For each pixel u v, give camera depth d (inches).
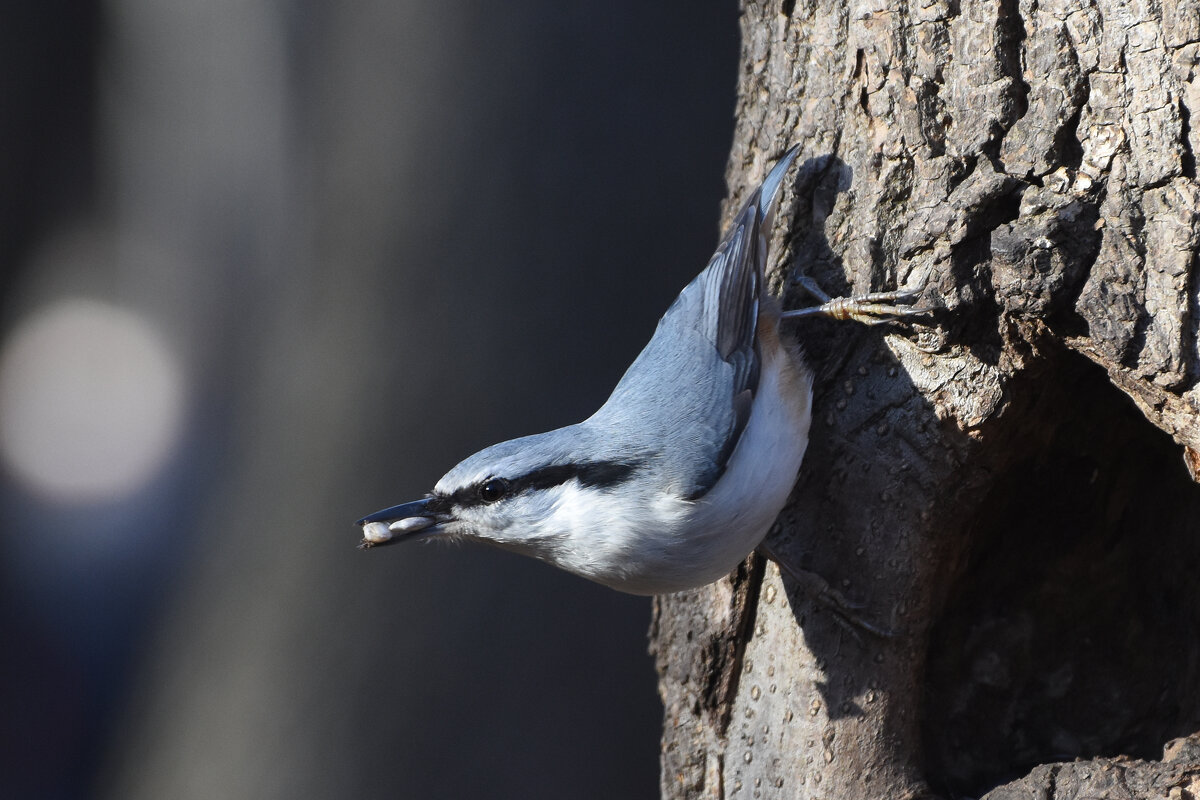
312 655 450.9
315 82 508.7
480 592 449.7
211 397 598.5
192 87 588.7
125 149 619.5
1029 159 224.8
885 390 245.0
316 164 502.3
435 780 442.3
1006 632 271.1
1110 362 221.9
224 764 450.9
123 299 634.2
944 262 231.9
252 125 565.0
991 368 234.4
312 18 514.3
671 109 470.3
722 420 228.5
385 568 453.4
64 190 634.8
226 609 478.0
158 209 621.0
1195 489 267.0
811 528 253.8
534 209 466.0
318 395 475.5
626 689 448.1
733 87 474.0
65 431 621.0
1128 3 214.4
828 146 253.8
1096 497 267.4
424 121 468.8
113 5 598.5
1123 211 216.4
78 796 571.5
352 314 470.9
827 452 252.5
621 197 467.2
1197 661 259.4
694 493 223.8
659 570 229.6
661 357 240.1
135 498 606.2
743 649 265.9
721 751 269.4
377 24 485.7
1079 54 220.1
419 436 460.4
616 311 464.4
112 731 567.2
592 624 450.3
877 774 247.9
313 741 444.8
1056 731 268.7
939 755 264.7
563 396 462.3
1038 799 234.4
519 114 466.9
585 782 442.9
